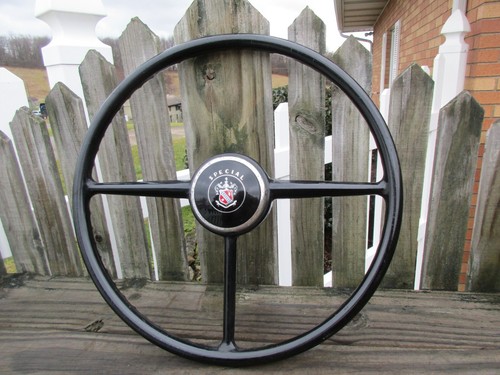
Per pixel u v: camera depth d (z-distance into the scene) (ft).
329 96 6.56
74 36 3.23
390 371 2.03
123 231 3.15
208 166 1.93
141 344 2.33
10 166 3.13
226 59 2.52
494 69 5.55
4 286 3.17
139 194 2.09
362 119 2.59
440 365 2.06
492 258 2.66
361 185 1.88
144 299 2.85
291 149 2.74
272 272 3.02
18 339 2.43
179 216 3.01
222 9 2.39
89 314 2.70
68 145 2.99
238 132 2.70
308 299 2.78
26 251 3.38
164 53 2.11
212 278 3.11
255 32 2.40
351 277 2.97
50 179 3.11
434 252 2.78
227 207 1.89
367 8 16.98
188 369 2.10
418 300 2.66
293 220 2.94
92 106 2.85
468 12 5.93
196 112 2.69
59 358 2.24
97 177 3.07
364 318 2.47
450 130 2.48
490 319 2.43
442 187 2.61
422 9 10.34
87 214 2.14
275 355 1.89
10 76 3.46
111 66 2.71
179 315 2.65
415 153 2.63
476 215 2.64
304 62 2.03
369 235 6.68
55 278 3.28
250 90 2.58
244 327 2.48
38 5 3.14
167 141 2.82
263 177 1.90
